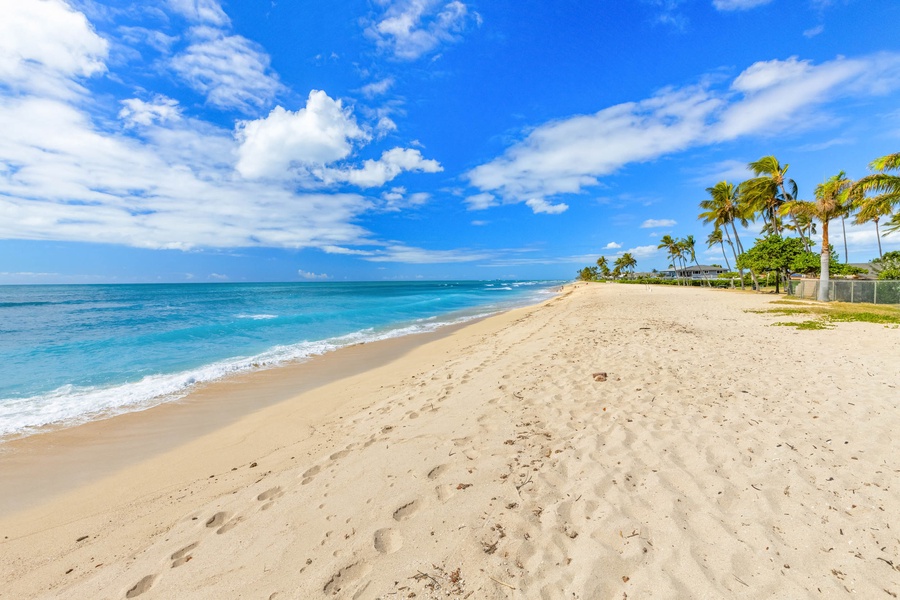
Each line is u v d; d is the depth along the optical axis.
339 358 11.14
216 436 5.82
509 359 7.70
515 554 2.40
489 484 3.19
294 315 23.62
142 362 10.84
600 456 3.54
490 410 4.82
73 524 3.63
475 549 2.47
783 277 37.03
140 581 2.58
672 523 2.57
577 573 2.22
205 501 3.78
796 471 3.13
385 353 11.75
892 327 10.68
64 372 9.77
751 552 2.29
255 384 8.59
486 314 24.16
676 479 3.10
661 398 4.97
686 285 63.62
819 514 2.60
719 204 40.03
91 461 5.09
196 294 58.38
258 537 2.87
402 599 2.14
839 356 7.18
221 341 14.22
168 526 3.38
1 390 8.28
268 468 4.39
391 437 4.40
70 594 2.59
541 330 12.07
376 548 2.57
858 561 2.17
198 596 2.35
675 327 11.16
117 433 6.03
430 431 4.39
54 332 16.31
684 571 2.18
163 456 5.20
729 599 1.98
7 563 3.07
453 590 2.17
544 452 3.68
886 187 17.08
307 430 5.66
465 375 6.91
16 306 32.88
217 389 8.24
